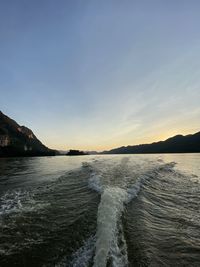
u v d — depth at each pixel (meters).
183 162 40.22
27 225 7.97
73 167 29.50
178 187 15.55
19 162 47.94
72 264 5.34
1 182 17.94
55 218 8.64
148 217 9.00
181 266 5.59
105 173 19.20
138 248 6.24
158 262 5.65
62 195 12.47
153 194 13.11
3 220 8.54
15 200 11.66
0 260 5.70
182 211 10.14
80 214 8.98
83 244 6.32
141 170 21.73
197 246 6.70
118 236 6.79
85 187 14.24
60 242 6.54
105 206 9.05
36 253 5.99
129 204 10.41
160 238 7.10
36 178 19.95
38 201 11.33
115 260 5.36
